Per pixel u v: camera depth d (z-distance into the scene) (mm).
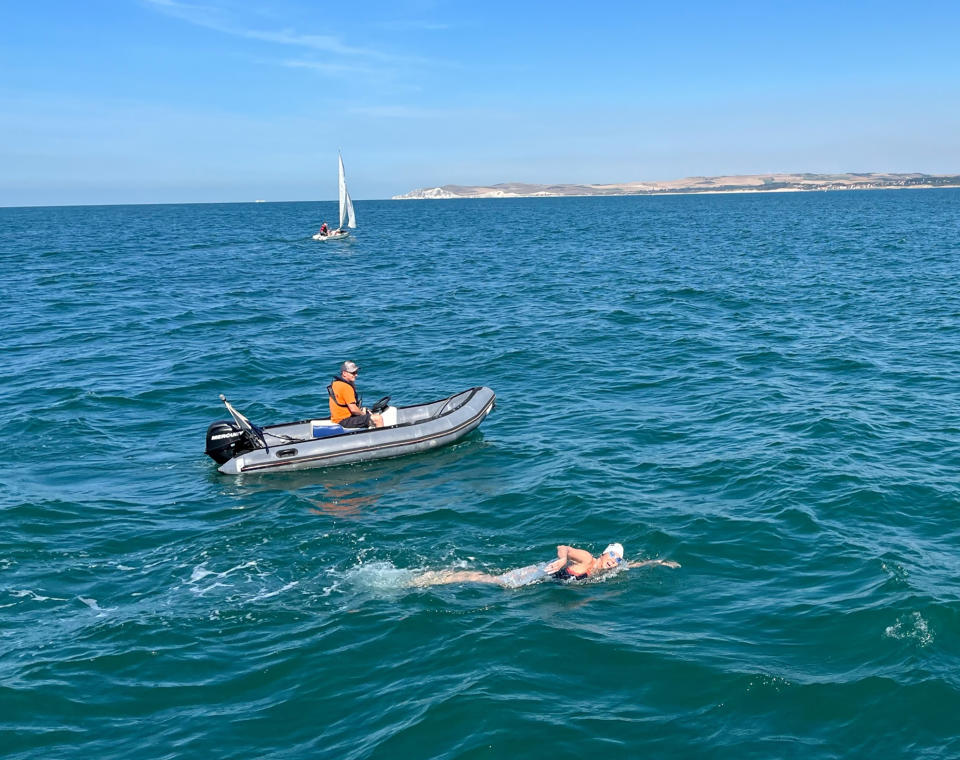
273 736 6348
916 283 31406
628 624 7820
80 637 7777
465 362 19719
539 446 13328
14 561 9414
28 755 6145
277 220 117188
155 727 6477
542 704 6605
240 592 8656
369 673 7141
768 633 7574
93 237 74062
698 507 10508
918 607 7781
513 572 8891
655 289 31469
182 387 17562
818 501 10516
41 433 14367
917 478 11172
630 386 17031
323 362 19969
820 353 19328
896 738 6141
